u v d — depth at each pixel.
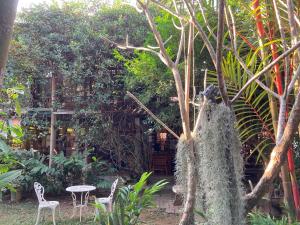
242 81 2.48
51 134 7.53
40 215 5.84
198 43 4.65
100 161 7.65
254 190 1.45
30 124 7.45
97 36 7.43
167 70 5.62
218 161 1.26
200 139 1.36
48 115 7.76
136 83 6.93
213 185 1.27
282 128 1.61
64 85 7.63
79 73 7.41
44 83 7.61
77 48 7.32
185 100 1.41
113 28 7.60
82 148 7.86
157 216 5.64
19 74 7.02
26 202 6.77
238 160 1.31
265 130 3.06
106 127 7.68
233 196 1.27
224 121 1.27
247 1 2.65
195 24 1.42
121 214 2.87
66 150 8.38
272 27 2.28
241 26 2.64
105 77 7.50
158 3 1.58
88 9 7.95
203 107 1.31
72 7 7.73
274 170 1.44
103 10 7.79
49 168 6.95
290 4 1.70
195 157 1.39
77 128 7.62
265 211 3.93
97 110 7.61
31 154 7.22
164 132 8.38
